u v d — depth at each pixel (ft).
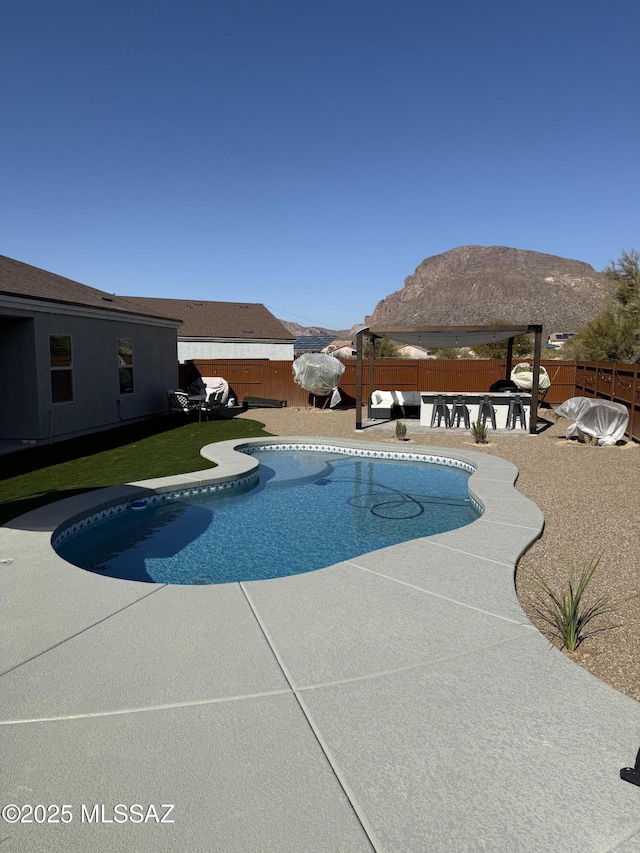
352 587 15.35
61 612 13.71
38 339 39.42
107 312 47.52
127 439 43.83
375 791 7.83
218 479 29.71
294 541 22.94
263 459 40.29
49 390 40.86
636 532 20.98
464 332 47.62
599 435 41.34
